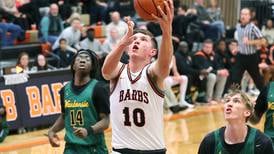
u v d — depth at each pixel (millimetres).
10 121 11945
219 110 15172
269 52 17359
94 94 6809
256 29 14906
